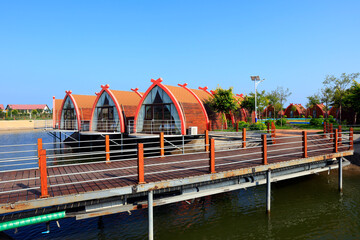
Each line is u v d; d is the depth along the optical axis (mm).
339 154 13742
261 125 27266
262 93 41406
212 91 29531
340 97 33625
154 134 21484
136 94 30781
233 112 31562
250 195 14430
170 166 10875
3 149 34969
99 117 27953
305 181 16328
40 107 107625
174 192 10086
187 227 10953
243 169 10211
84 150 30375
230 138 21281
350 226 10695
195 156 13320
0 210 6500
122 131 24750
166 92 21344
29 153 32000
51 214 7480
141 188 8203
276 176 12117
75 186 8117
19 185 8250
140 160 8266
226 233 10422
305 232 10344
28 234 10531
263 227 10820
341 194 13984
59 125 34250
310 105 50719
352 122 33938
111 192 7805
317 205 12766
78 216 7883
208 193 9977
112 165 11430
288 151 14352
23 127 70938
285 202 13289
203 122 23328
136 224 11289
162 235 10359
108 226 11141
